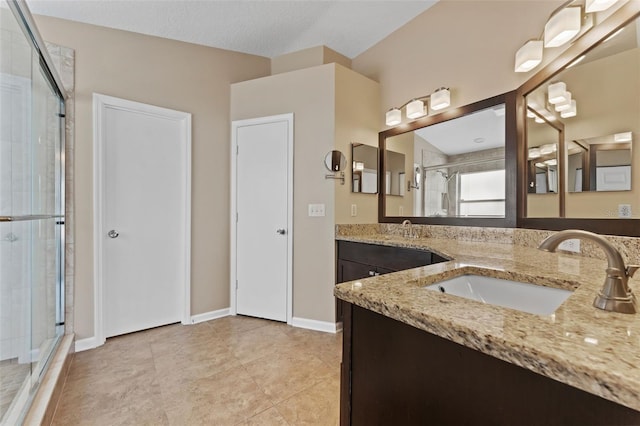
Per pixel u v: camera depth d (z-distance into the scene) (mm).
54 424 1428
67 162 2193
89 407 1549
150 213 2617
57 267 2107
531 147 1859
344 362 837
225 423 1442
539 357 438
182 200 2779
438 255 1723
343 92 2727
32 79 1713
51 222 2037
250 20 2602
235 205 3000
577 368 402
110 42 2408
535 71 1824
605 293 649
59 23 2211
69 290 2188
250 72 3166
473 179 2279
